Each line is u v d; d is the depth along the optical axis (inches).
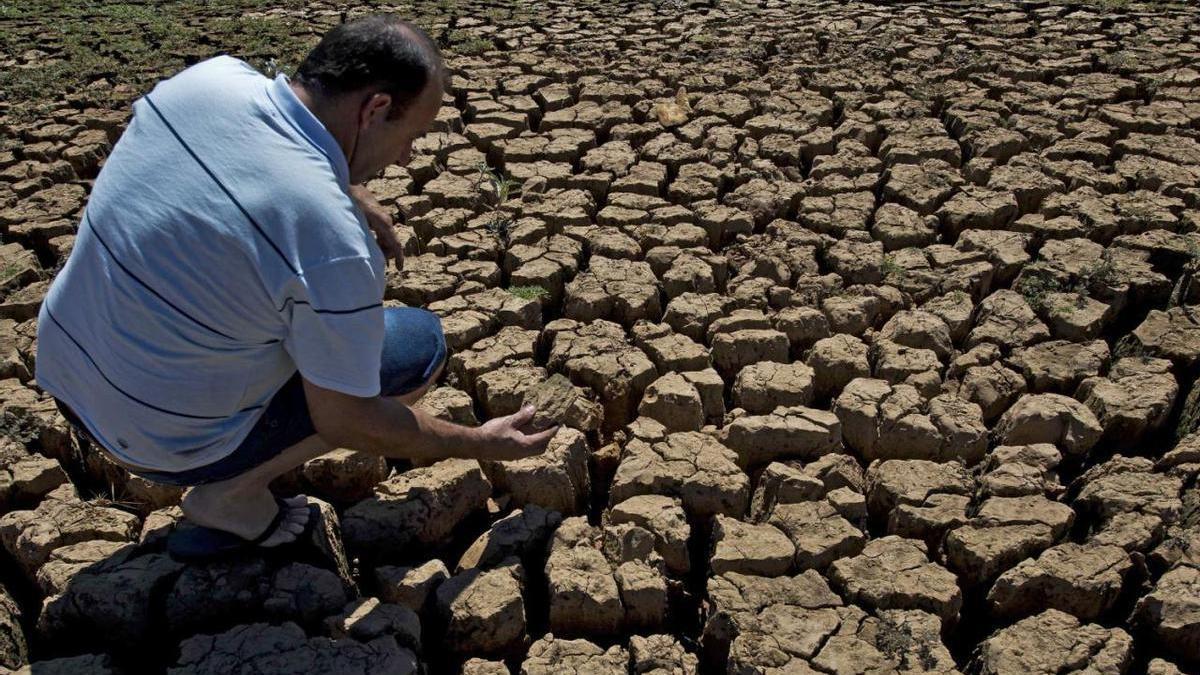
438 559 111.6
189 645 94.9
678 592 109.5
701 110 218.7
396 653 94.3
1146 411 126.6
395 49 81.3
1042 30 267.0
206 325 81.2
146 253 79.3
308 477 116.2
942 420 126.3
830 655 96.7
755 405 132.7
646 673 97.7
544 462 117.1
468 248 167.5
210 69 83.7
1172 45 253.1
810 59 247.1
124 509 119.1
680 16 285.4
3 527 111.6
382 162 87.7
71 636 101.7
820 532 110.7
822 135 201.5
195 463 89.0
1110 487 115.1
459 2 307.1
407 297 155.4
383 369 97.1
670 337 143.8
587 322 153.0
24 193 189.2
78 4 315.6
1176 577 103.8
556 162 197.9
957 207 174.7
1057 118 210.1
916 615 101.0
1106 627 106.0
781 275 160.6
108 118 216.5
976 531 110.7
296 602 99.7
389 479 116.5
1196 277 151.6
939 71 237.3
